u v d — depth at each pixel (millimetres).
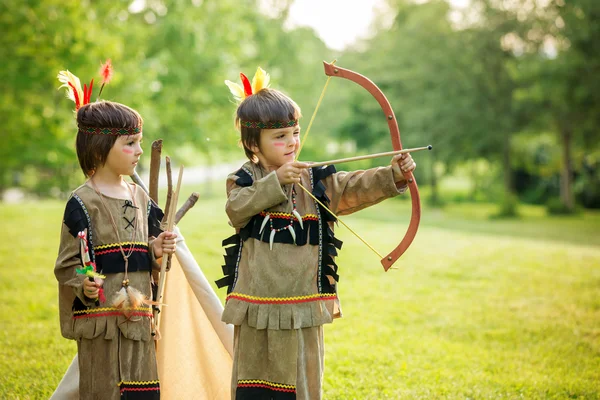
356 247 13234
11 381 5195
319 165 3580
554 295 9352
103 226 3719
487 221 28844
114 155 3756
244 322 3627
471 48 32375
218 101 28797
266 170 3801
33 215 16469
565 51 28531
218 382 4219
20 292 8562
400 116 36969
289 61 39562
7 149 22375
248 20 35000
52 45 18750
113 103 3814
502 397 5109
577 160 37938
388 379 5520
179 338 4199
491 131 32781
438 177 42688
